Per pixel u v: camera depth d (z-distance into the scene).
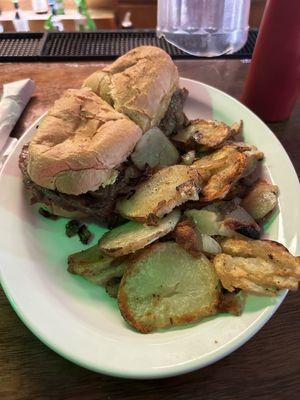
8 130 0.29
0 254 0.21
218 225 0.21
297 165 0.27
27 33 0.39
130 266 0.20
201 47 0.38
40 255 0.22
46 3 0.53
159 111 0.26
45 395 0.17
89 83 0.27
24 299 0.19
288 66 0.27
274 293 0.18
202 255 0.20
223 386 0.18
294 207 0.23
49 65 0.36
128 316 0.18
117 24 0.57
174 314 0.18
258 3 0.48
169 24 0.39
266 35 0.26
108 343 0.17
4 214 0.23
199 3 0.37
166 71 0.27
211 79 0.35
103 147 0.22
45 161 0.22
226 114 0.29
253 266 0.19
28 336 0.19
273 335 0.19
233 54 0.37
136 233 0.21
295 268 0.18
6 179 0.24
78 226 0.24
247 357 0.18
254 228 0.22
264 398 0.17
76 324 0.18
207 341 0.17
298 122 0.31
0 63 0.36
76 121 0.24
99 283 0.21
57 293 0.20
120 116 0.24
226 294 0.19
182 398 0.17
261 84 0.29
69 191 0.22
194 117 0.30
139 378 0.16
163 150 0.26
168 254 0.20
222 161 0.23
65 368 0.18
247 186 0.24
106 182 0.23
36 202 0.24
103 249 0.21
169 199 0.21
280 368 0.18
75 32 0.39
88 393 0.17
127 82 0.26
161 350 0.17
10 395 0.17
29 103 0.32
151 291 0.19
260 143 0.27
